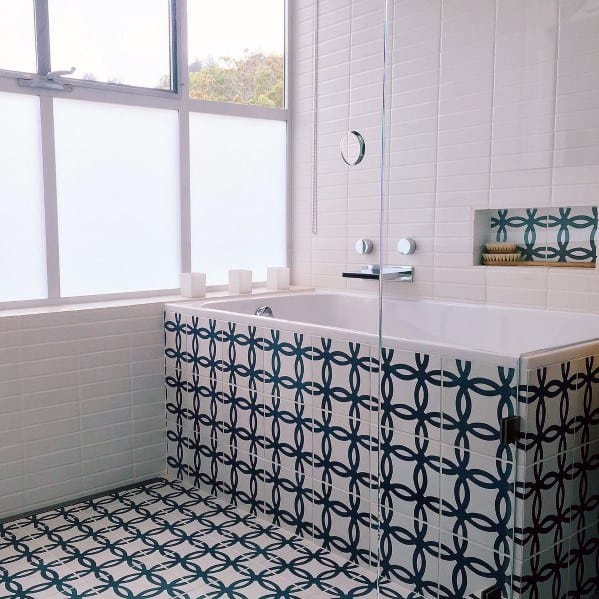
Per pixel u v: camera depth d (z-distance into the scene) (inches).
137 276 132.0
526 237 101.4
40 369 107.7
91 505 110.7
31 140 115.9
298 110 154.1
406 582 82.3
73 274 123.0
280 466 101.0
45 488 109.7
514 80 98.7
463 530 74.8
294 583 85.5
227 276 148.6
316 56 148.0
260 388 103.4
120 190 128.4
